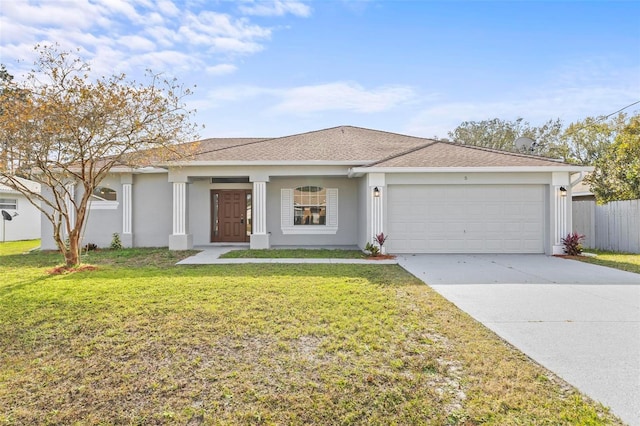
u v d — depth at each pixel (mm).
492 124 34188
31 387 3443
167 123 10117
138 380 3547
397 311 5641
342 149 14625
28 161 8742
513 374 3615
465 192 12258
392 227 12305
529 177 12023
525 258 11234
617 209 13547
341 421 2912
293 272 8859
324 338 4562
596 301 6246
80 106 8812
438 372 3678
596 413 2943
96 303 6043
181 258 11422
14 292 6789
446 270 9180
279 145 15297
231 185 15203
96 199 14656
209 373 3676
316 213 14898
